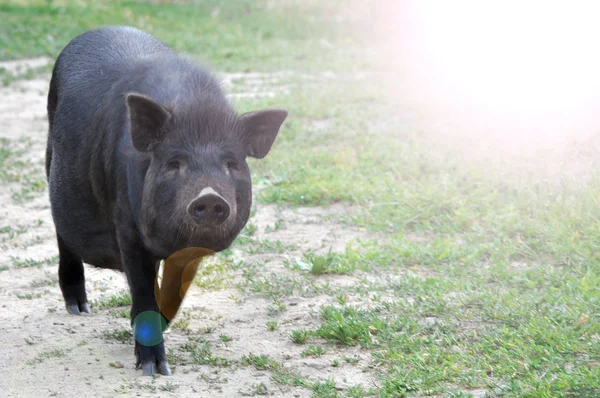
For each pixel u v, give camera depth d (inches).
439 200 652.7
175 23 1708.9
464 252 563.2
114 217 400.8
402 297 501.7
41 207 722.2
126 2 1929.1
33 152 898.1
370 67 1296.8
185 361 426.9
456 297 491.5
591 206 609.3
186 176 351.3
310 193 703.1
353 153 787.4
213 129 362.6
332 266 554.3
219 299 516.4
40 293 532.4
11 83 1244.5
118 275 564.1
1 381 406.9
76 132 436.5
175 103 372.8
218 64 1322.6
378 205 663.1
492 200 646.5
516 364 397.7
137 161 376.5
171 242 357.7
